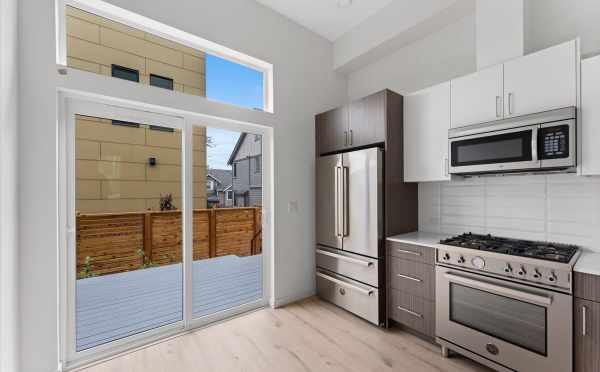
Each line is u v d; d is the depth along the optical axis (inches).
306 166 127.3
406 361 77.8
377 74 129.0
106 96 77.4
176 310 95.6
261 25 111.5
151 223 90.7
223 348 85.0
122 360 78.7
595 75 61.6
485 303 71.0
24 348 64.5
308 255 127.3
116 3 78.1
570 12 76.2
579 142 63.7
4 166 57.1
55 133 69.6
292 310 112.1
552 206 78.0
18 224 64.0
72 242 76.0
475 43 94.8
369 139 102.1
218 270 118.6
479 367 74.7
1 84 56.1
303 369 74.9
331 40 137.9
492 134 76.0
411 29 104.6
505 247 73.4
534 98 70.1
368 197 98.7
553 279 59.6
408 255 89.4
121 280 86.8
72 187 76.1
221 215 106.2
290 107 121.3
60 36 74.8
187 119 96.3
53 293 68.6
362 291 98.9
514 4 78.1
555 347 59.4
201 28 94.7
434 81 106.7
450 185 100.8
